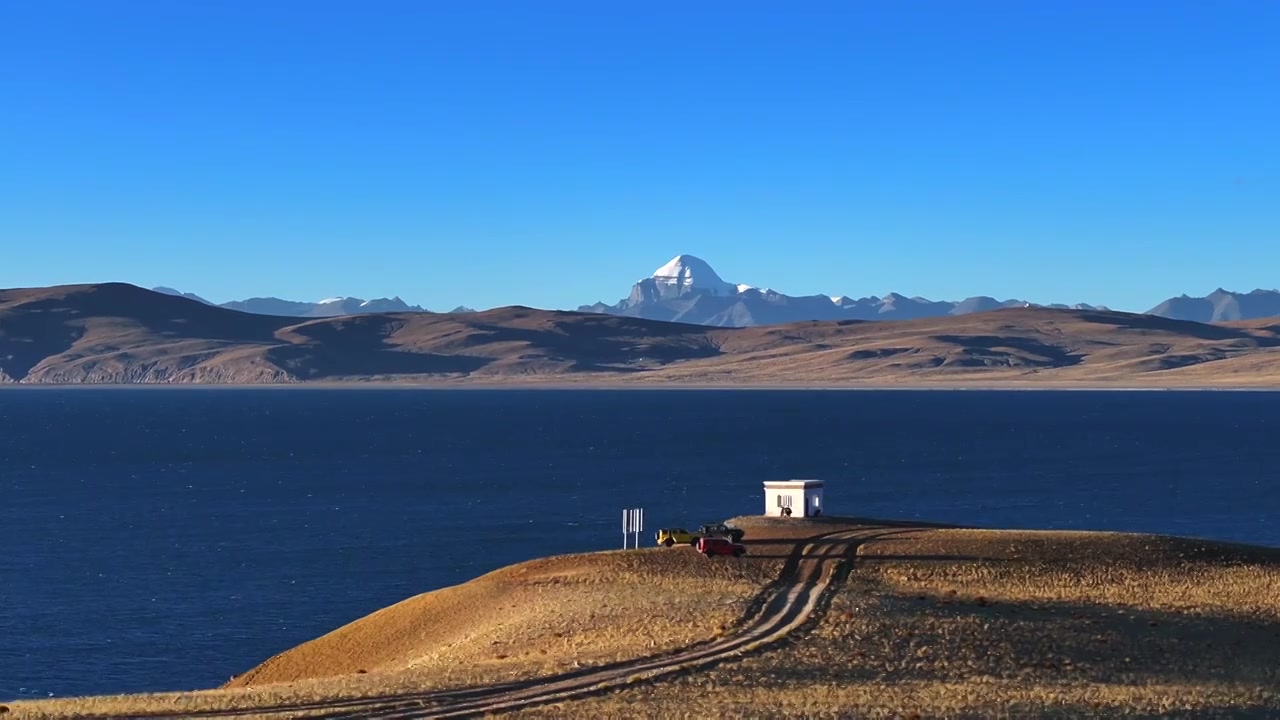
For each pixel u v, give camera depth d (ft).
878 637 179.22
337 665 214.28
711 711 141.79
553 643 185.98
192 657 275.18
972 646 176.04
